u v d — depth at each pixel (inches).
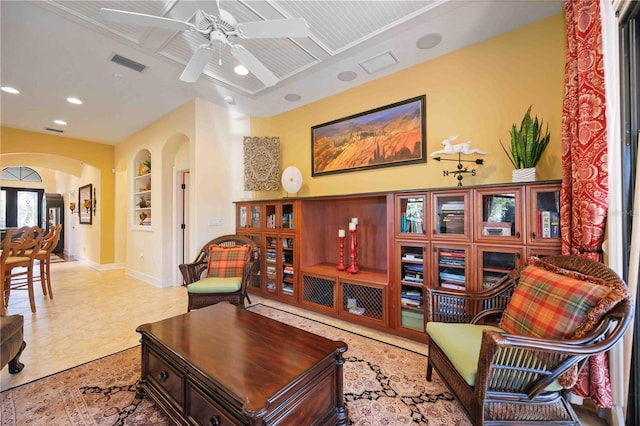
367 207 128.5
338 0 81.0
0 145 182.4
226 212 163.3
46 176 358.0
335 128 140.0
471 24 91.1
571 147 65.7
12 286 161.6
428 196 93.2
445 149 96.7
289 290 134.9
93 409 62.7
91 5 82.1
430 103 111.1
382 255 123.9
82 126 189.5
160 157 175.3
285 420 45.2
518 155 83.5
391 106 120.9
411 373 77.1
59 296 151.9
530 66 91.0
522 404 49.6
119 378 74.9
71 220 305.7
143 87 134.3
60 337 100.1
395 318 100.2
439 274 92.0
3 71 117.9
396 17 88.0
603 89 56.8
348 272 118.3
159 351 62.7
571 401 60.9
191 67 84.4
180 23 68.7
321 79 126.3
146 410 62.4
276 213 138.9
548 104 87.9
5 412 61.4
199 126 149.9
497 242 80.7
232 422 44.6
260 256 145.4
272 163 158.4
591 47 58.9
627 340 54.4
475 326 67.9
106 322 114.6
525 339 45.6
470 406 50.7
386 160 122.0
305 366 51.6
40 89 135.0
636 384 55.5
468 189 85.9
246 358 54.6
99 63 112.7
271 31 71.7
